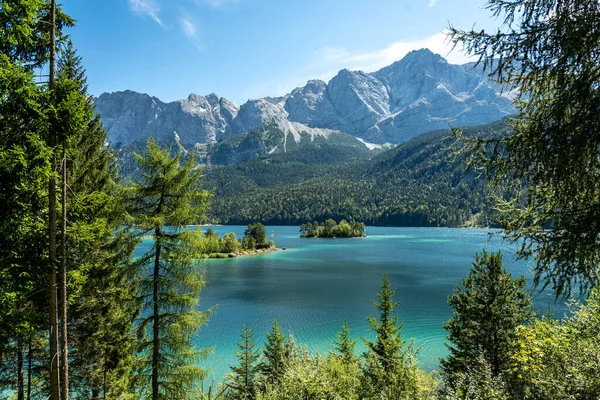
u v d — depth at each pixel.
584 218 5.37
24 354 14.59
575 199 5.60
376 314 47.69
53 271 10.44
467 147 6.45
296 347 27.83
